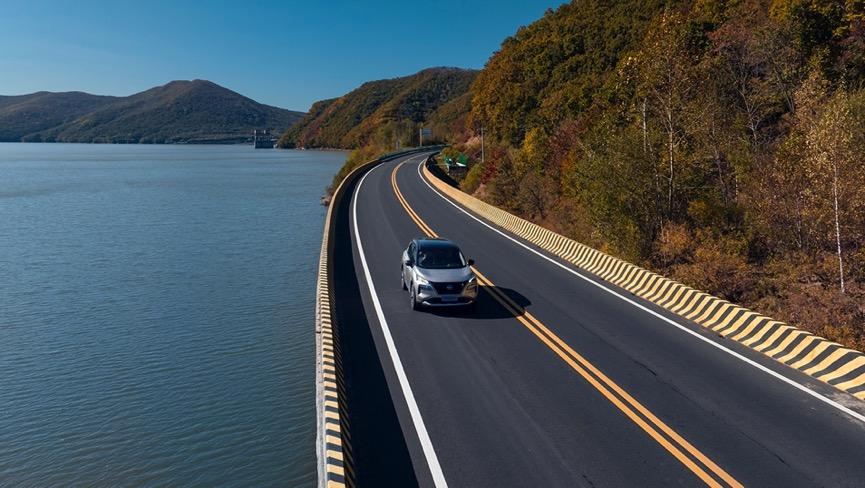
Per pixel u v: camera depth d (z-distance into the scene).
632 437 8.41
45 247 38.34
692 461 7.75
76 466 13.07
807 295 15.75
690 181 22.05
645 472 7.50
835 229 16.53
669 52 20.84
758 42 26.23
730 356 11.70
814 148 16.11
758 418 8.95
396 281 18.17
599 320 14.12
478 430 8.67
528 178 39.56
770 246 19.52
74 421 15.09
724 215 20.98
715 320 13.59
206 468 12.81
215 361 18.83
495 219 30.95
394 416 9.14
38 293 27.16
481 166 57.94
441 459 7.88
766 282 17.30
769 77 25.86
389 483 7.32
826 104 17.42
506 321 14.02
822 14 25.91
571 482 7.31
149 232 44.16
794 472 7.44
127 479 12.53
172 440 14.02
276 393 16.42
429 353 11.88
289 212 55.06
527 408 9.38
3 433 14.53
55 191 76.88
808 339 11.23
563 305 15.45
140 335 21.39
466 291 14.48
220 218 51.38
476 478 7.42
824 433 8.46
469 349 12.09
